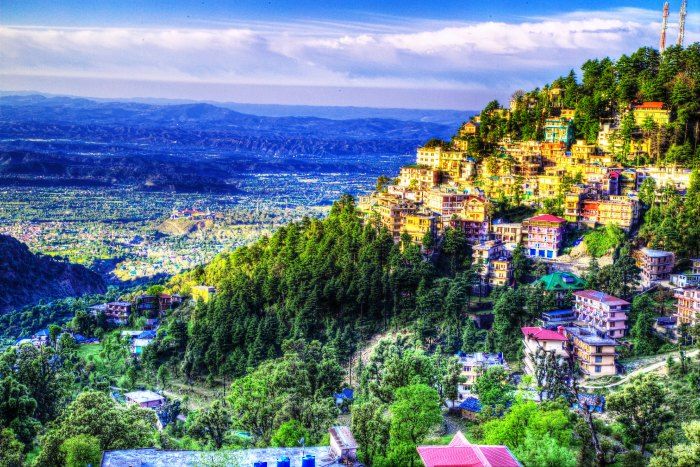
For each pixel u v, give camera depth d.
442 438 177.00
